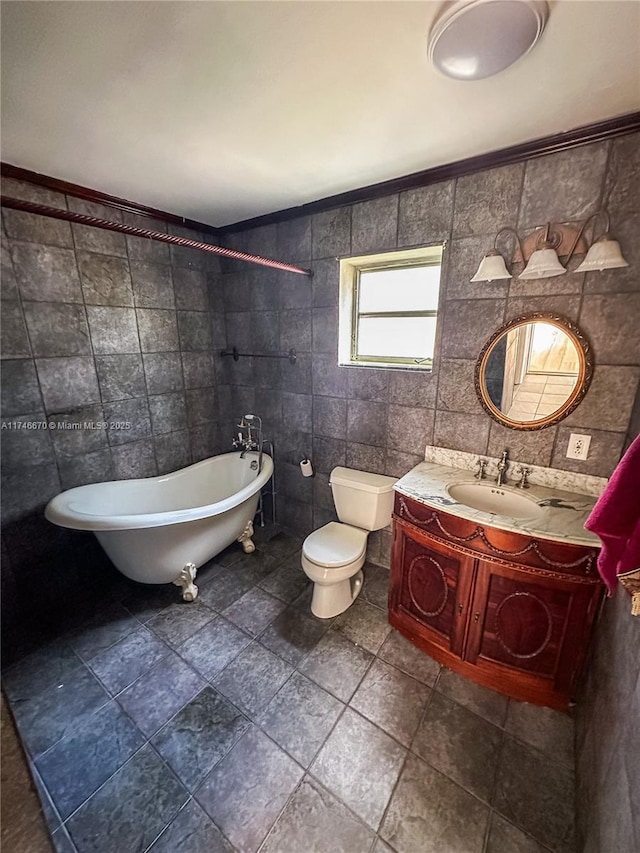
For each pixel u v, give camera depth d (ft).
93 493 7.33
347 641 6.31
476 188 5.64
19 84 3.82
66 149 5.26
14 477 6.54
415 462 7.27
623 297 4.88
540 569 4.77
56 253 6.59
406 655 6.04
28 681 5.58
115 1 2.89
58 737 4.80
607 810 3.10
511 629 5.14
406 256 6.85
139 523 6.18
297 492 9.46
